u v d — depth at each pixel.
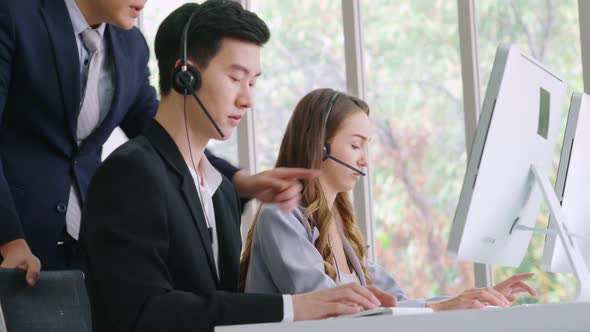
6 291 1.55
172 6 4.52
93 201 1.64
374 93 4.22
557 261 1.90
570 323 1.20
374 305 1.47
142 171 1.66
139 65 2.40
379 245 4.14
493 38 4.04
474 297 2.10
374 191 4.17
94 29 2.26
